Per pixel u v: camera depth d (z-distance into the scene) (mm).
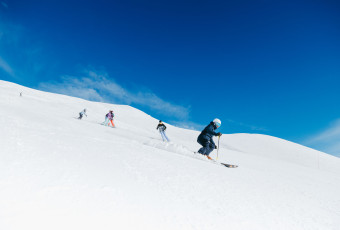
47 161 2533
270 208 2723
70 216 1602
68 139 4125
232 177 3979
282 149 27328
